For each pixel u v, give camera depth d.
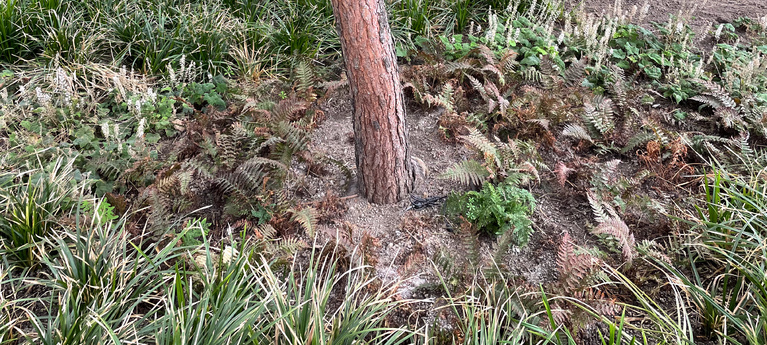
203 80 5.21
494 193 3.63
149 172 4.13
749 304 3.14
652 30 5.93
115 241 3.23
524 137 4.57
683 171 4.21
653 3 6.46
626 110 4.73
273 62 5.47
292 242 3.49
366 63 3.29
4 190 3.61
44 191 3.67
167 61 5.25
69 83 4.84
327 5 5.84
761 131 4.40
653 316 3.02
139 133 4.23
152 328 2.82
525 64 5.37
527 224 3.60
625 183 3.92
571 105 4.85
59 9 5.43
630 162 4.39
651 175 4.14
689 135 4.55
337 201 3.95
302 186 4.12
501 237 3.45
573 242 3.70
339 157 4.42
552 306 3.14
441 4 6.07
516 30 5.38
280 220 3.70
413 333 2.81
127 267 3.30
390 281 3.33
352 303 3.23
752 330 2.81
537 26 5.78
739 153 4.20
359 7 3.11
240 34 5.54
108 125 4.41
